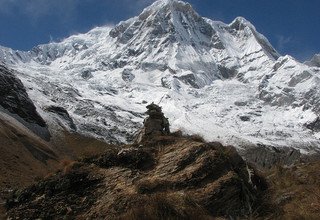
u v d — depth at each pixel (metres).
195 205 18.72
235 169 21.73
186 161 21.16
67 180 20.89
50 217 19.73
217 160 20.77
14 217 19.94
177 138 23.61
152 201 18.67
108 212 19.22
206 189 19.53
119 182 20.64
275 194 21.95
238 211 19.14
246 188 20.34
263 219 19.31
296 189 22.50
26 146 131.88
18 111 170.62
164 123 26.78
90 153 22.86
